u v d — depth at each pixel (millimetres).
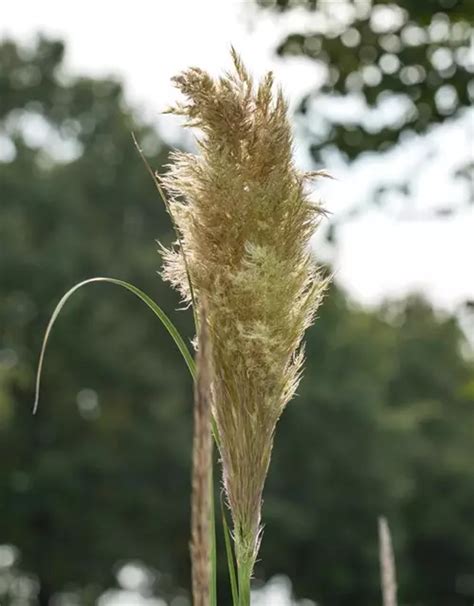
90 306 49062
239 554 3623
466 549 57562
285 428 50438
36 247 50250
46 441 49844
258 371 3621
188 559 49531
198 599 2551
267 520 48688
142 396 49656
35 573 48562
